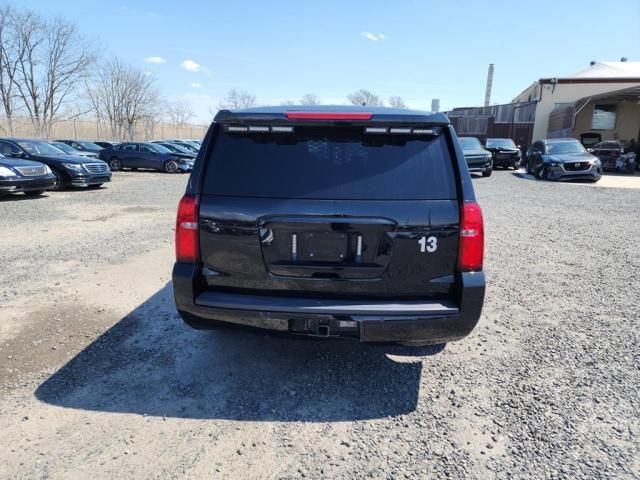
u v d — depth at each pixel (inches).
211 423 103.9
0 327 151.9
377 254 105.9
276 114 106.7
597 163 655.8
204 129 2246.6
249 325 110.3
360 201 104.5
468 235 105.3
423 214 104.3
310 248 107.0
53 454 92.4
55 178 486.6
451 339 109.5
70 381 120.0
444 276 107.4
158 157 888.9
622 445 96.9
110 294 185.2
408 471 89.3
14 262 231.1
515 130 1254.3
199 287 112.5
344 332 107.3
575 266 232.4
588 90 1176.2
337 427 103.3
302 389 118.9
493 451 95.2
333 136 107.3
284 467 90.0
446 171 106.7
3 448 93.8
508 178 732.0
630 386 120.3
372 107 117.4
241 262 109.6
